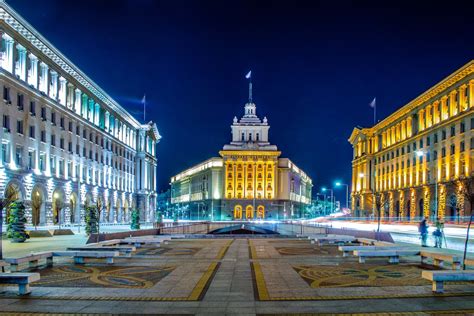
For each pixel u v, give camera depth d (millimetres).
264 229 68625
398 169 100500
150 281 15039
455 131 72750
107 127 92625
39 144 59625
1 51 50375
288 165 157625
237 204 152000
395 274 16484
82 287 13961
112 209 94188
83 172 77062
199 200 172625
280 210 153250
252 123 163250
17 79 52969
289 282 14836
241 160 153375
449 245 31031
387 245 25969
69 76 71250
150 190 124562
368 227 70625
